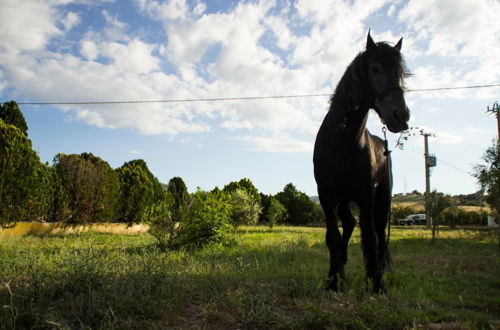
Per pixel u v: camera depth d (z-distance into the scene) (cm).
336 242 425
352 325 293
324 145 423
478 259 809
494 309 390
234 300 346
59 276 419
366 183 409
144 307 315
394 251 1012
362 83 388
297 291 394
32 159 1329
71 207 1741
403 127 353
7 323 269
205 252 848
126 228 2125
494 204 1260
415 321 309
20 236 1190
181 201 1048
